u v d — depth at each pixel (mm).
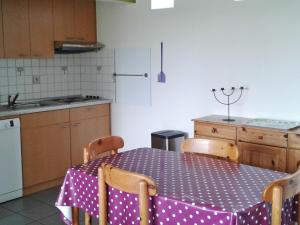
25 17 3955
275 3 3314
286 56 3309
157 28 4191
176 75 4098
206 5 3760
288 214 1925
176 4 3994
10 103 4094
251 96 3568
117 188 1896
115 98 4758
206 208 1619
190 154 2617
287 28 3273
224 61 3707
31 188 3967
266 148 3053
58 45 4285
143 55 4371
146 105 4430
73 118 4328
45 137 4031
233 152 2430
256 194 1796
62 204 2266
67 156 4297
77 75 5059
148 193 1775
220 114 3807
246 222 1599
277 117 3432
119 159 2484
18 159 3781
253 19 3465
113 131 4855
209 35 3779
